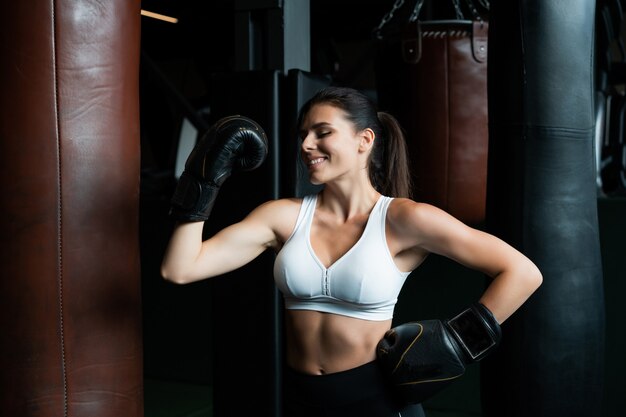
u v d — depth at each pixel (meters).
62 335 2.03
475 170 3.24
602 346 2.51
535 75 2.36
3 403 2.05
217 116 2.62
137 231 2.17
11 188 2.00
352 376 1.96
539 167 2.38
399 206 1.99
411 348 1.92
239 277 2.62
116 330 2.10
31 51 1.97
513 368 2.42
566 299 2.40
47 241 2.01
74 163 2.02
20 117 1.99
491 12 2.50
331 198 2.07
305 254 2.00
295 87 2.54
